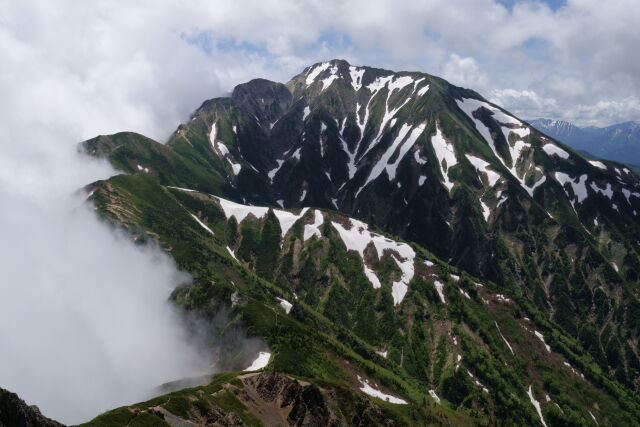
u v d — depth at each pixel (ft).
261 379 456.45
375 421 466.70
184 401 362.74
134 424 309.01
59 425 285.02
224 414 377.09
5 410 255.91
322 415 440.86
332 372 583.58
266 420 409.69
